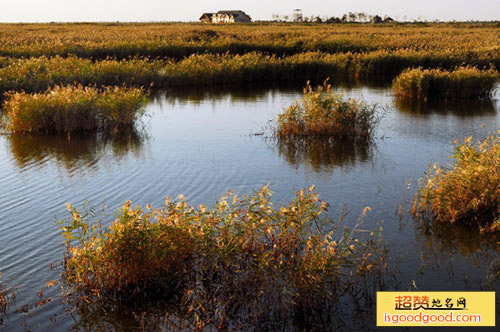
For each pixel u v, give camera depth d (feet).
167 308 18.34
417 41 131.64
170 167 36.11
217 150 41.29
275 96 73.26
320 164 37.17
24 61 81.15
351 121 45.78
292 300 17.90
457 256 22.00
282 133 46.34
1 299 18.26
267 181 32.81
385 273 20.56
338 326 17.28
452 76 70.28
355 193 30.30
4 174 34.22
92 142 43.96
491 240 23.50
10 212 26.99
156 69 85.15
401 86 71.97
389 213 26.94
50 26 210.59
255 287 18.63
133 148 41.96
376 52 105.40
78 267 19.19
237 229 21.25
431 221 25.80
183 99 69.72
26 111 46.70
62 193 30.22
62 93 50.34
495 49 105.70
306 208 21.65
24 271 20.54
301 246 22.25
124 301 18.74
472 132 48.24
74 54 97.30
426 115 57.52
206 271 20.18
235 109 62.13
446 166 35.81
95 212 26.96
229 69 87.40
